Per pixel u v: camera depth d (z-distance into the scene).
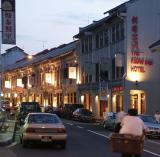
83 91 62.97
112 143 14.16
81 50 64.31
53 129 21.67
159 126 31.69
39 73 88.38
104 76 53.41
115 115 37.12
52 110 60.69
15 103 102.69
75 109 56.22
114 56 52.06
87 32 59.72
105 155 19.56
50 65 80.69
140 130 14.45
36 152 20.20
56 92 76.88
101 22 54.94
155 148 23.47
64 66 72.94
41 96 86.06
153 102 48.84
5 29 33.28
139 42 48.91
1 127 29.20
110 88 52.59
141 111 48.53
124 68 48.91
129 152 13.96
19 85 97.06
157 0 49.62
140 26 49.06
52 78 78.88
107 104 53.75
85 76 62.75
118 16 49.09
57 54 75.69
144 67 48.88
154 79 49.12
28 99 94.62
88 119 51.19
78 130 35.53
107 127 37.53
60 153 20.08
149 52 49.09
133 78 48.56
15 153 19.62
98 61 57.62
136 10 49.09
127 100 48.38
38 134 21.48
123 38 49.62
